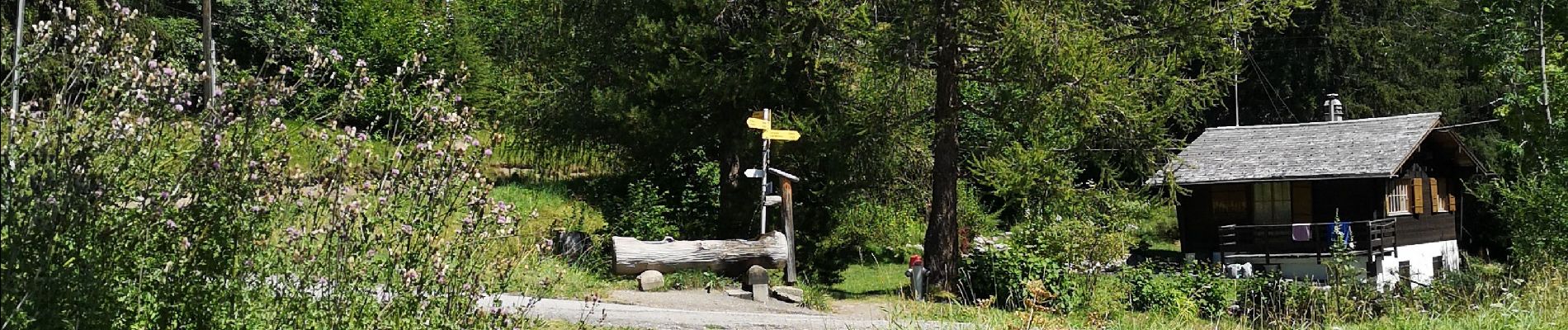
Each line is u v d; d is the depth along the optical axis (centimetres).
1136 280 1486
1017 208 2362
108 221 438
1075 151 1695
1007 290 1476
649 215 1803
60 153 424
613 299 1242
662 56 1819
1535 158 1862
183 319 464
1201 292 1469
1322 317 1167
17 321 387
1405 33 3316
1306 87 3403
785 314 1223
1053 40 1491
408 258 500
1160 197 1781
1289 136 2756
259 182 477
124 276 448
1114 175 1695
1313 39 3375
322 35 2973
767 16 1759
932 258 1670
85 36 453
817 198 2028
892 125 1684
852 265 2038
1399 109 3297
